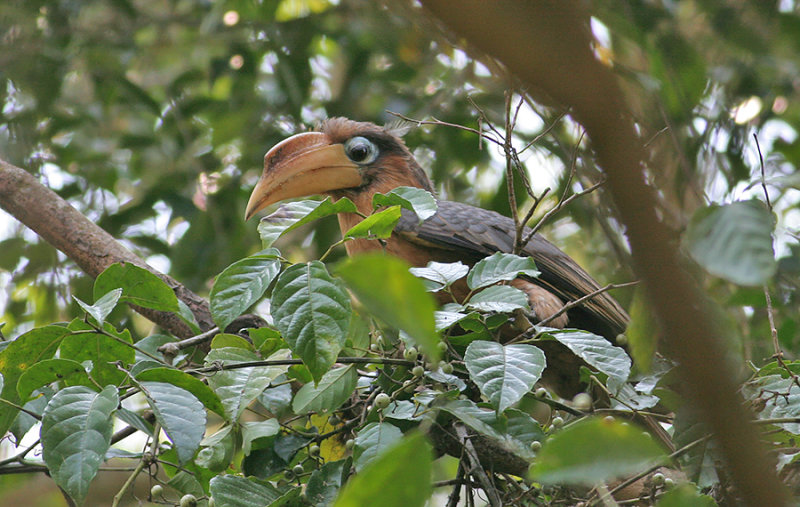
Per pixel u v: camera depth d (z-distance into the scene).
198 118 13.03
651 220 2.43
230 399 5.57
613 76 2.28
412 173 9.84
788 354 8.17
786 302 8.45
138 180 12.65
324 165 9.49
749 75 9.93
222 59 11.83
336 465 5.64
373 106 12.13
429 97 11.69
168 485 5.88
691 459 5.82
